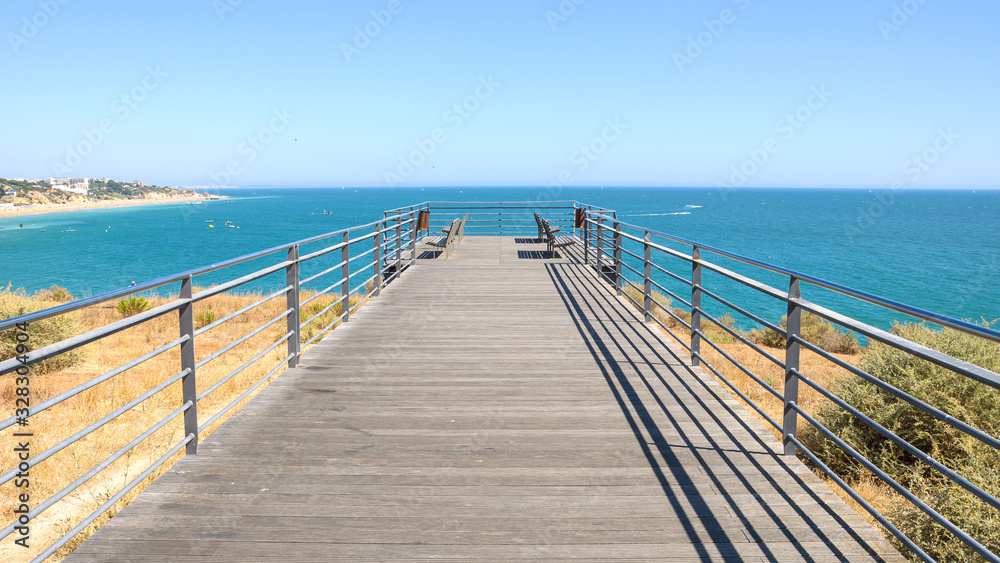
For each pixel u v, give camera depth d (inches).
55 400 97.7
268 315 641.6
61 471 231.0
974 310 1298.0
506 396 197.2
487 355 249.1
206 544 108.2
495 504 124.4
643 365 234.2
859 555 105.8
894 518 194.4
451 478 136.7
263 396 196.4
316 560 103.4
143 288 119.6
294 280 228.5
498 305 362.0
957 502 179.5
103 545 107.3
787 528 114.8
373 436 162.2
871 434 263.1
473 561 103.7
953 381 259.0
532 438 161.3
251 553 105.5
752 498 127.0
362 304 365.4
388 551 106.5
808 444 281.3
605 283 447.5
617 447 155.1
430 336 283.6
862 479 246.5
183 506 122.4
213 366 393.1
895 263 2150.6
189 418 147.7
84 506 205.0
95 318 621.9
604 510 122.0
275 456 148.4
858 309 1306.6
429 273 502.0
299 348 236.5
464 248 701.9
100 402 315.9
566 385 209.2
